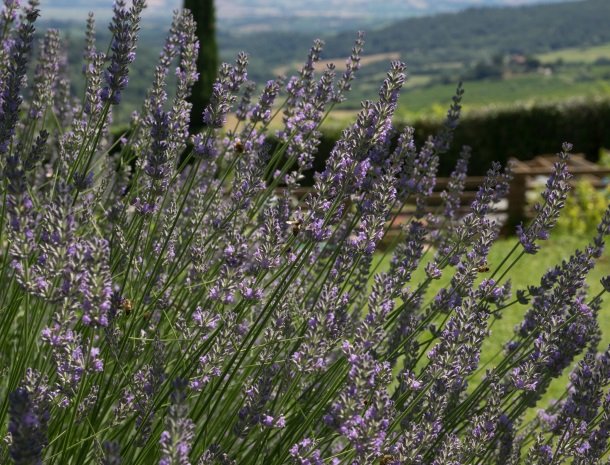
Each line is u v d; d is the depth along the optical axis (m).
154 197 2.20
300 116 2.97
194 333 2.40
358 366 1.70
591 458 2.29
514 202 11.71
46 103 3.27
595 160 16.84
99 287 1.58
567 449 2.38
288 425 2.30
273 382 2.28
